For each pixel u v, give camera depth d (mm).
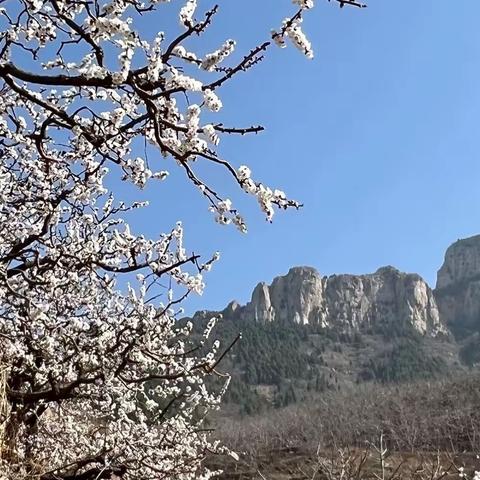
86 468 8055
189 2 4102
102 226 7918
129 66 3936
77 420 9211
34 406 7746
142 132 4953
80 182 6566
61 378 7328
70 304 7676
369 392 65500
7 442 6262
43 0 4664
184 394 9000
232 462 24641
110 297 7891
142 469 7652
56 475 7090
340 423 44500
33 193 7012
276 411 74938
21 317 6461
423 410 46438
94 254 7086
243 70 4223
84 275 7637
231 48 4090
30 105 6410
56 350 7223
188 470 8094
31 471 6441
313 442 37781
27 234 6996
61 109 5117
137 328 7113
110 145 5375
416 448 33219
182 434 8914
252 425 53469
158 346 7977
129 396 8242
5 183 6859
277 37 4152
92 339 7133
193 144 4160
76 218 7445
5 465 5898
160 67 4047
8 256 6094
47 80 4113
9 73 4125
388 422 38625
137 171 5348
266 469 24641
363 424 43312
